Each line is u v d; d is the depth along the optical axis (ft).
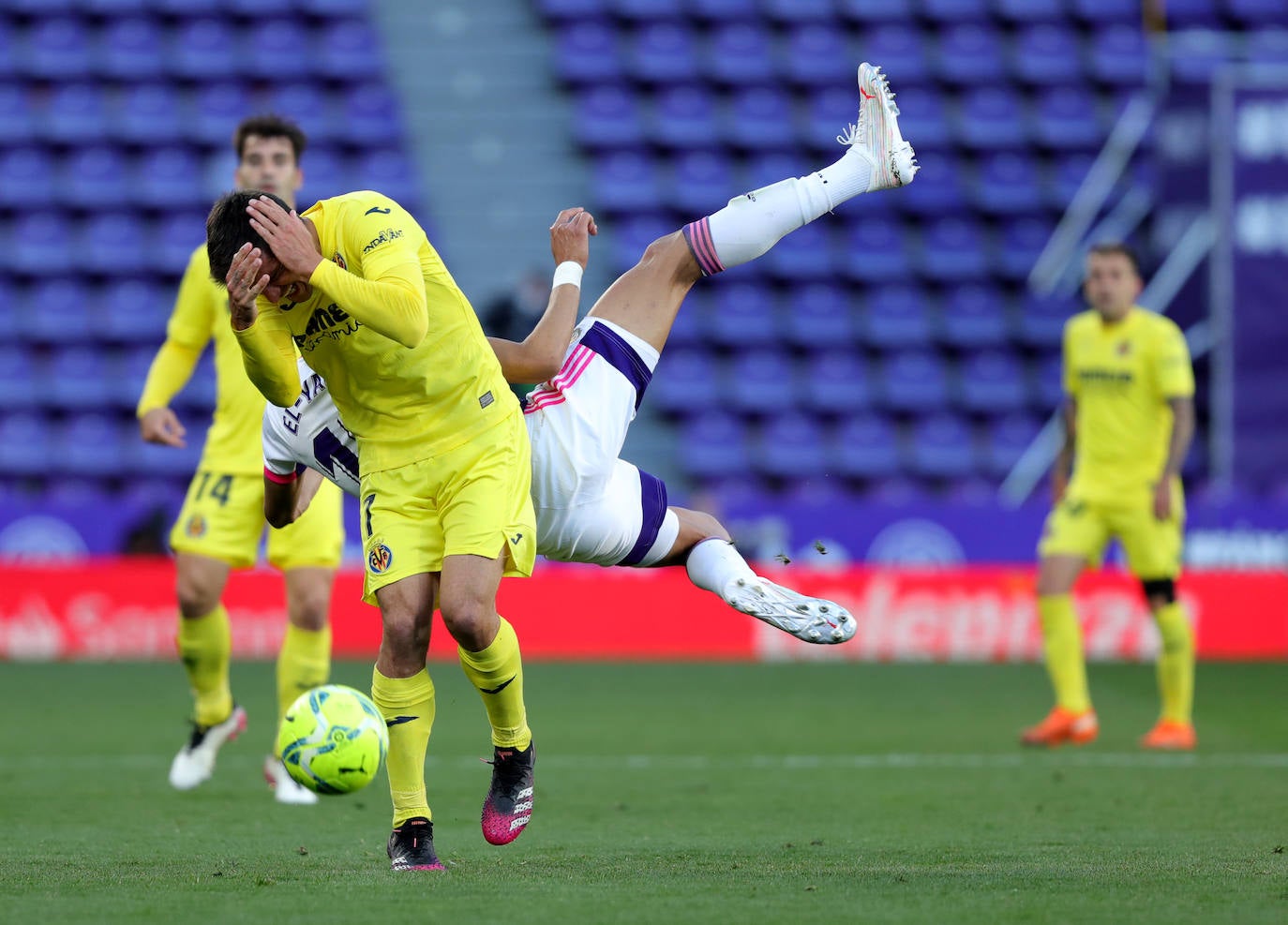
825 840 61.26
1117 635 157.69
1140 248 209.15
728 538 58.08
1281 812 70.33
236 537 76.38
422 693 51.19
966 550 160.66
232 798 75.51
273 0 223.92
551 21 228.63
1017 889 47.37
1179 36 224.74
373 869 52.21
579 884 48.55
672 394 197.16
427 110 221.46
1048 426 200.23
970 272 210.38
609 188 214.28
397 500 50.70
